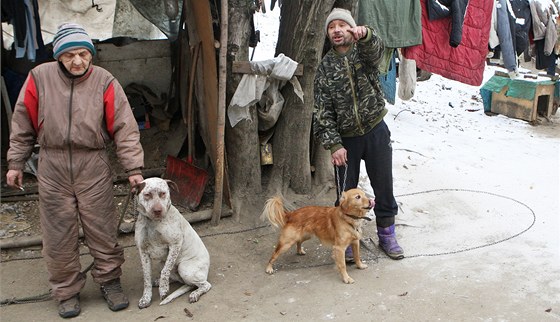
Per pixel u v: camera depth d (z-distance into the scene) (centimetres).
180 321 353
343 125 400
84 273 382
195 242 385
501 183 588
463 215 512
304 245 463
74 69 330
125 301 369
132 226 473
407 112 845
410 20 561
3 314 363
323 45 506
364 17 544
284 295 383
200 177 524
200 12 478
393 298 375
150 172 575
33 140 353
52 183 345
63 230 350
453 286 389
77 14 738
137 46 670
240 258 443
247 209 516
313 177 561
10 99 600
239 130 509
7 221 492
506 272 408
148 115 640
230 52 485
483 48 684
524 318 349
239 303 374
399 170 614
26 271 420
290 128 529
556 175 616
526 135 787
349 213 383
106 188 358
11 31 654
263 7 596
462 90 997
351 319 351
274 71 481
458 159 660
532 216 507
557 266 415
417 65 662
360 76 384
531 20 795
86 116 339
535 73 923
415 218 505
